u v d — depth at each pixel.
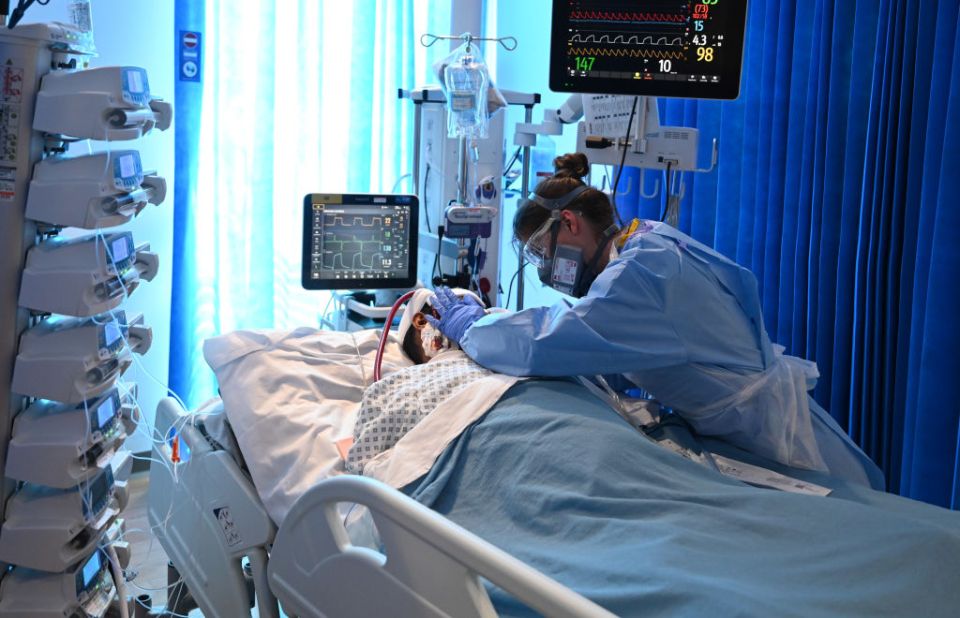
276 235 3.50
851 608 1.09
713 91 2.03
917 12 2.36
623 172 3.21
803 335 2.73
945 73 2.27
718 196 2.98
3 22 1.80
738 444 1.88
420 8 3.69
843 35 2.55
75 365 1.78
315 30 3.40
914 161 2.38
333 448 1.77
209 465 1.86
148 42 3.20
